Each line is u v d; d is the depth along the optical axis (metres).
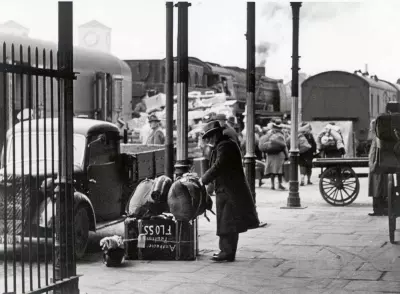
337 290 7.17
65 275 6.12
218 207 8.95
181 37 10.29
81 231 9.15
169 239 9.05
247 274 8.09
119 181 10.65
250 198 8.98
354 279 7.76
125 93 22.03
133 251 9.14
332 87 35.66
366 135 35.06
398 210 10.33
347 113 35.41
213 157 9.08
